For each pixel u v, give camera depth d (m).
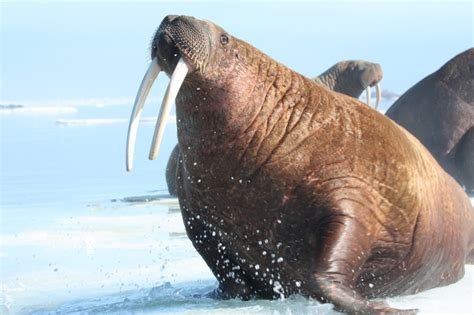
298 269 22.50
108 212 42.16
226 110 21.77
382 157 22.50
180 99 22.08
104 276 28.05
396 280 23.70
